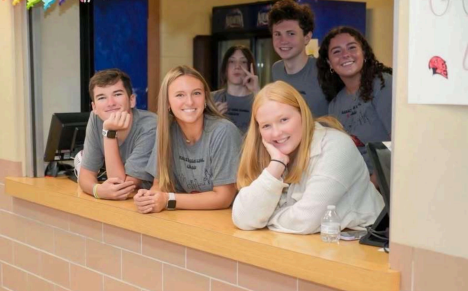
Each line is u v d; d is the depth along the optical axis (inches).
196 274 101.0
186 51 199.5
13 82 138.3
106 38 162.1
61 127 134.6
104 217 114.0
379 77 136.1
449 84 69.4
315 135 91.3
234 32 192.1
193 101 103.3
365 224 93.0
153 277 108.9
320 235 90.8
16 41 137.6
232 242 91.4
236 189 107.6
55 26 143.4
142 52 174.1
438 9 69.8
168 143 108.7
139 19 171.9
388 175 87.0
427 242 73.0
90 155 123.2
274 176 90.4
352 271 77.4
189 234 98.0
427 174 72.7
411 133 73.9
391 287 74.9
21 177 140.0
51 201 126.4
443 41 69.6
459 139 69.6
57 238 130.6
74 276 127.0
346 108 142.3
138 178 118.3
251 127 95.3
